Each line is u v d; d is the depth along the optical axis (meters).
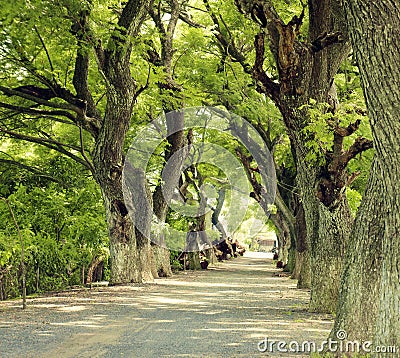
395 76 6.50
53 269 22.27
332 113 13.80
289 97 13.41
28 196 21.84
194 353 9.03
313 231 14.97
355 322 8.69
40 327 11.73
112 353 9.03
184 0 26.19
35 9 16.38
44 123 24.11
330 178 13.33
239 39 25.02
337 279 14.62
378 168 8.39
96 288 21.00
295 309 15.49
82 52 18.47
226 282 26.89
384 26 6.56
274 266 49.22
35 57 19.61
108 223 22.02
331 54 14.14
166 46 24.38
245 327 11.96
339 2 13.95
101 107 24.22
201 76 25.03
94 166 21.03
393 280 6.68
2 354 8.92
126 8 18.86
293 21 12.63
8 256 18.30
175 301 17.33
